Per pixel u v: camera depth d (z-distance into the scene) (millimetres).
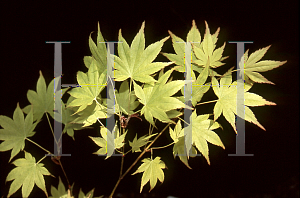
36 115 1043
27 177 1000
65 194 1060
